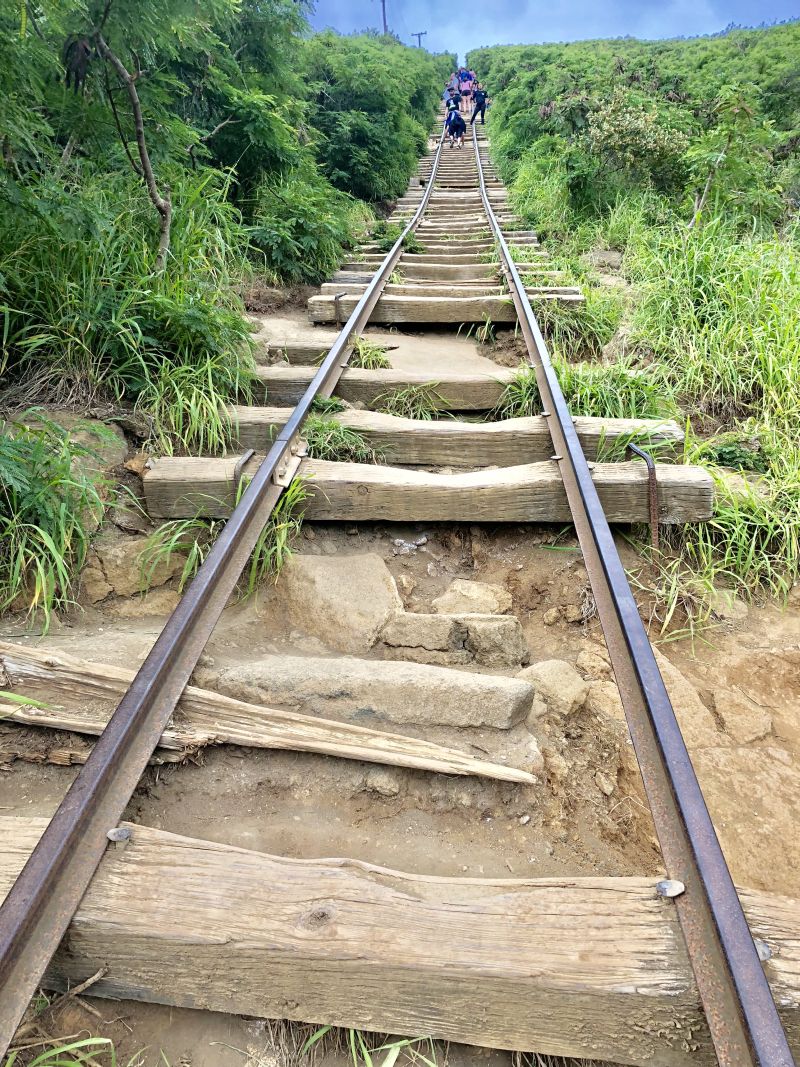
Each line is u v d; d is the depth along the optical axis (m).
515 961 1.28
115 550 2.78
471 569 3.03
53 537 2.60
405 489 3.03
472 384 4.22
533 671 2.31
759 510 3.16
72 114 4.16
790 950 1.33
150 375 3.70
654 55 21.33
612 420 3.66
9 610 2.51
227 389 3.96
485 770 1.87
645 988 1.23
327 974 1.30
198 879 1.41
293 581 2.70
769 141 7.73
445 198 13.58
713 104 10.13
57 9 3.24
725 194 7.34
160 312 3.83
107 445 3.21
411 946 1.30
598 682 2.35
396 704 2.06
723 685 2.49
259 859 1.46
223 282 5.25
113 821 1.48
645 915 1.34
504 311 5.73
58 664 2.05
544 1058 1.33
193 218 5.03
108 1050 1.30
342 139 11.80
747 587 2.97
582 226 8.96
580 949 1.29
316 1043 1.35
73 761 1.87
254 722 1.92
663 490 3.03
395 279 7.16
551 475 3.09
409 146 16.52
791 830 1.97
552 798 1.90
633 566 3.01
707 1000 1.15
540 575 2.91
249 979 1.33
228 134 6.91
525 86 18.17
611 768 2.08
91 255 3.79
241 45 7.59
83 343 3.52
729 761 2.17
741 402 4.27
